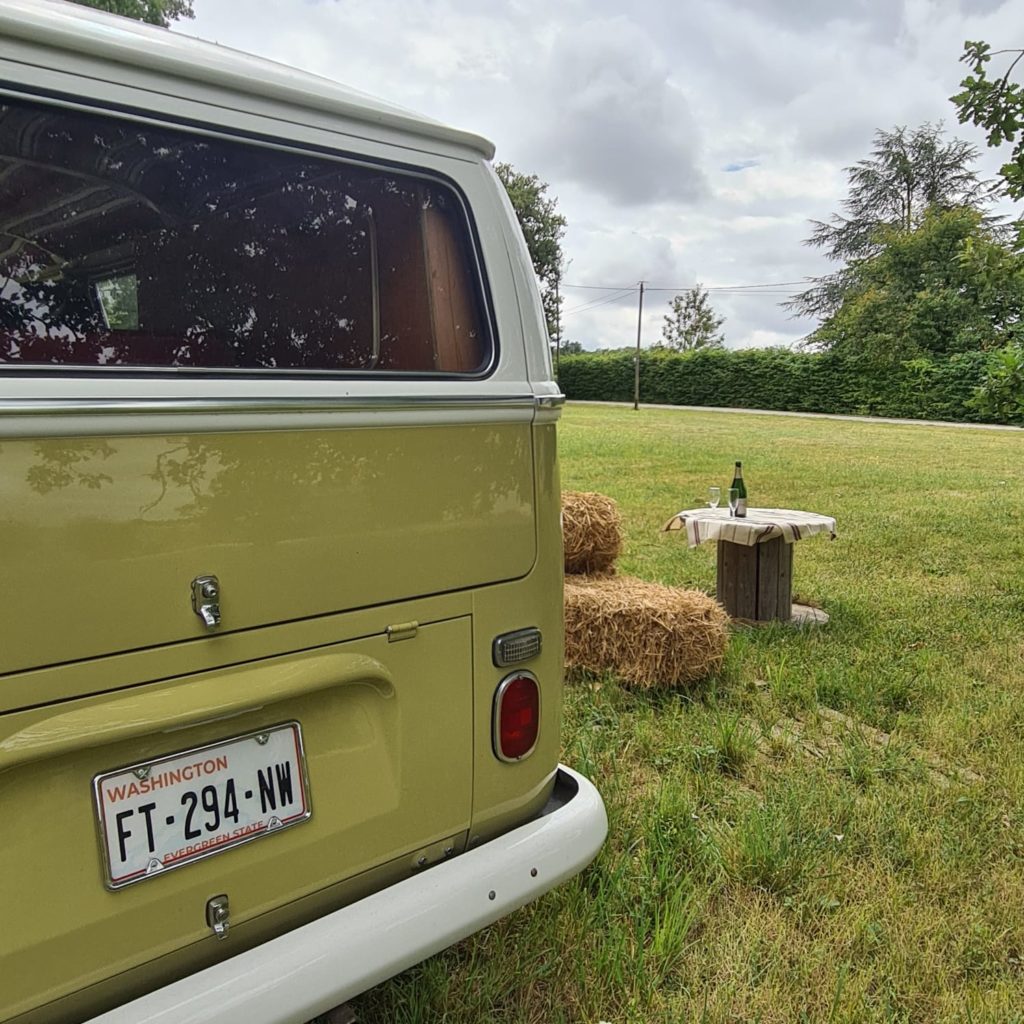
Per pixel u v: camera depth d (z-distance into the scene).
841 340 31.98
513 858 1.57
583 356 41.56
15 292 1.11
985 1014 1.85
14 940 1.09
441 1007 1.81
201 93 1.26
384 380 1.42
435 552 1.49
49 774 1.11
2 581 1.03
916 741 3.24
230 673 1.25
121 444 1.12
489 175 1.64
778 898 2.25
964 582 5.68
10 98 1.09
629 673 3.65
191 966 1.26
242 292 1.31
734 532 4.54
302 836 1.36
